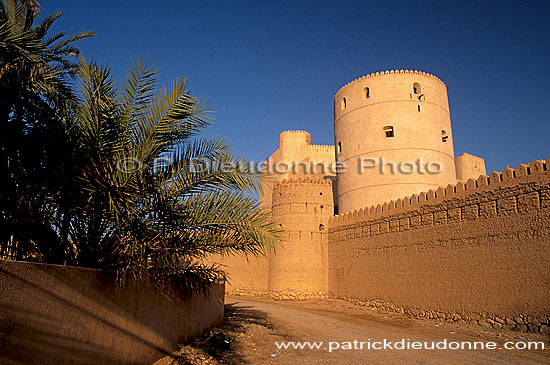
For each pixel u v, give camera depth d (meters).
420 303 19.14
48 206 7.86
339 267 26.39
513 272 14.79
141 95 8.39
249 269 31.20
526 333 13.87
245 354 10.63
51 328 5.03
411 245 20.27
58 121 7.93
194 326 11.68
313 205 28.56
